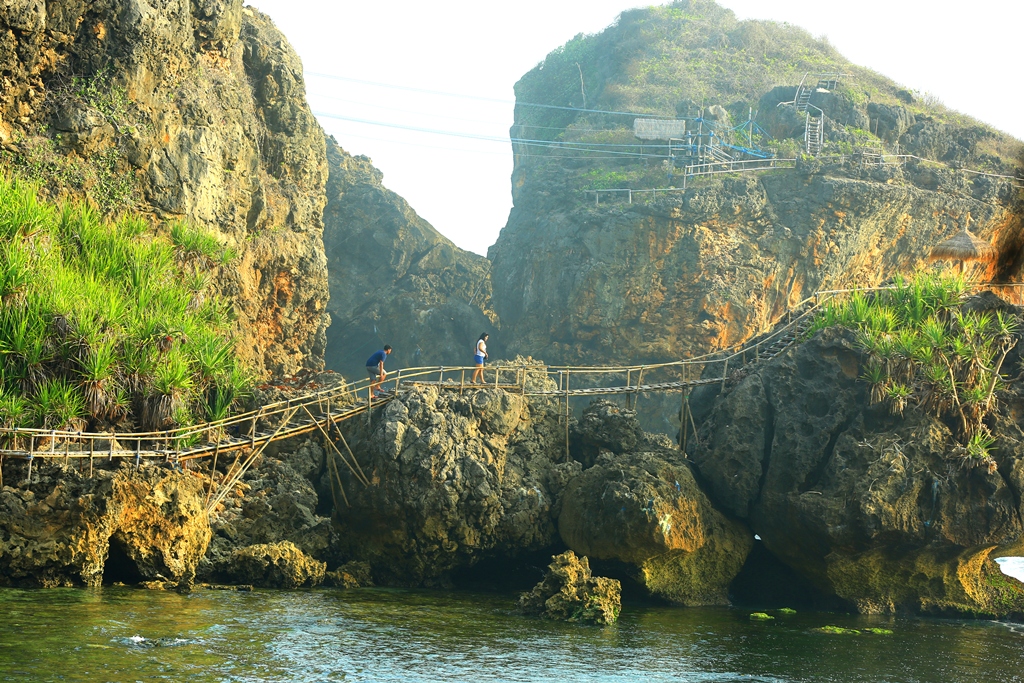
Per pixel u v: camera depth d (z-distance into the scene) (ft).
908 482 94.12
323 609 78.84
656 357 240.53
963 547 95.40
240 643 62.23
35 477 78.48
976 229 246.47
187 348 100.12
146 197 122.83
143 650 57.52
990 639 84.94
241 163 145.18
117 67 118.73
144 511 80.43
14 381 83.46
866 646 77.66
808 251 238.68
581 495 99.66
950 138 269.64
